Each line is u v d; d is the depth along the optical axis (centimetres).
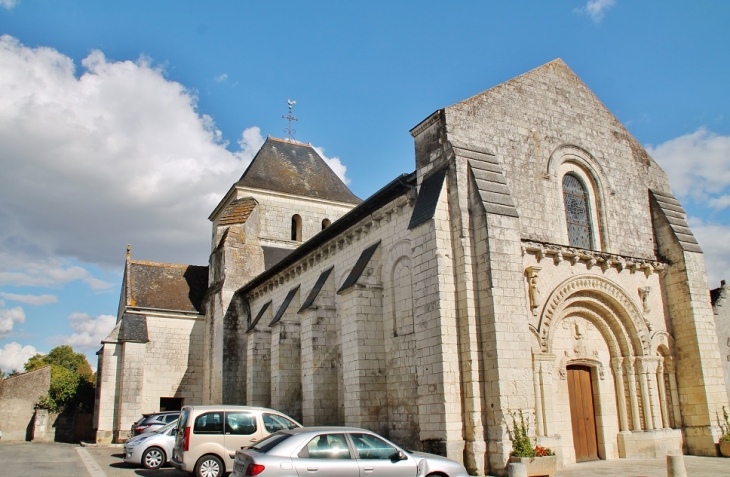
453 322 1538
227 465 1375
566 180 1931
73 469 1695
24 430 3709
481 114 1764
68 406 3750
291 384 2436
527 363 1502
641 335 1834
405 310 1791
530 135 1850
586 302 1802
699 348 1848
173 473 1589
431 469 1057
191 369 3238
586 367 1795
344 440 1039
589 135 1998
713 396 1820
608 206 1955
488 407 1470
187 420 1399
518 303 1538
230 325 3053
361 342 1847
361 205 1994
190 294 3444
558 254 1722
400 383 1780
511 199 1639
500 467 1402
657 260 1977
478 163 1670
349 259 2170
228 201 3856
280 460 978
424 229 1628
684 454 1805
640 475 1390
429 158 1742
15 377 3769
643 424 1778
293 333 2495
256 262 3247
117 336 3097
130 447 1742
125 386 2941
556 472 1464
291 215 3766
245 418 1428
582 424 1720
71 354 7494
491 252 1535
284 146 4169
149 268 3500
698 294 1919
